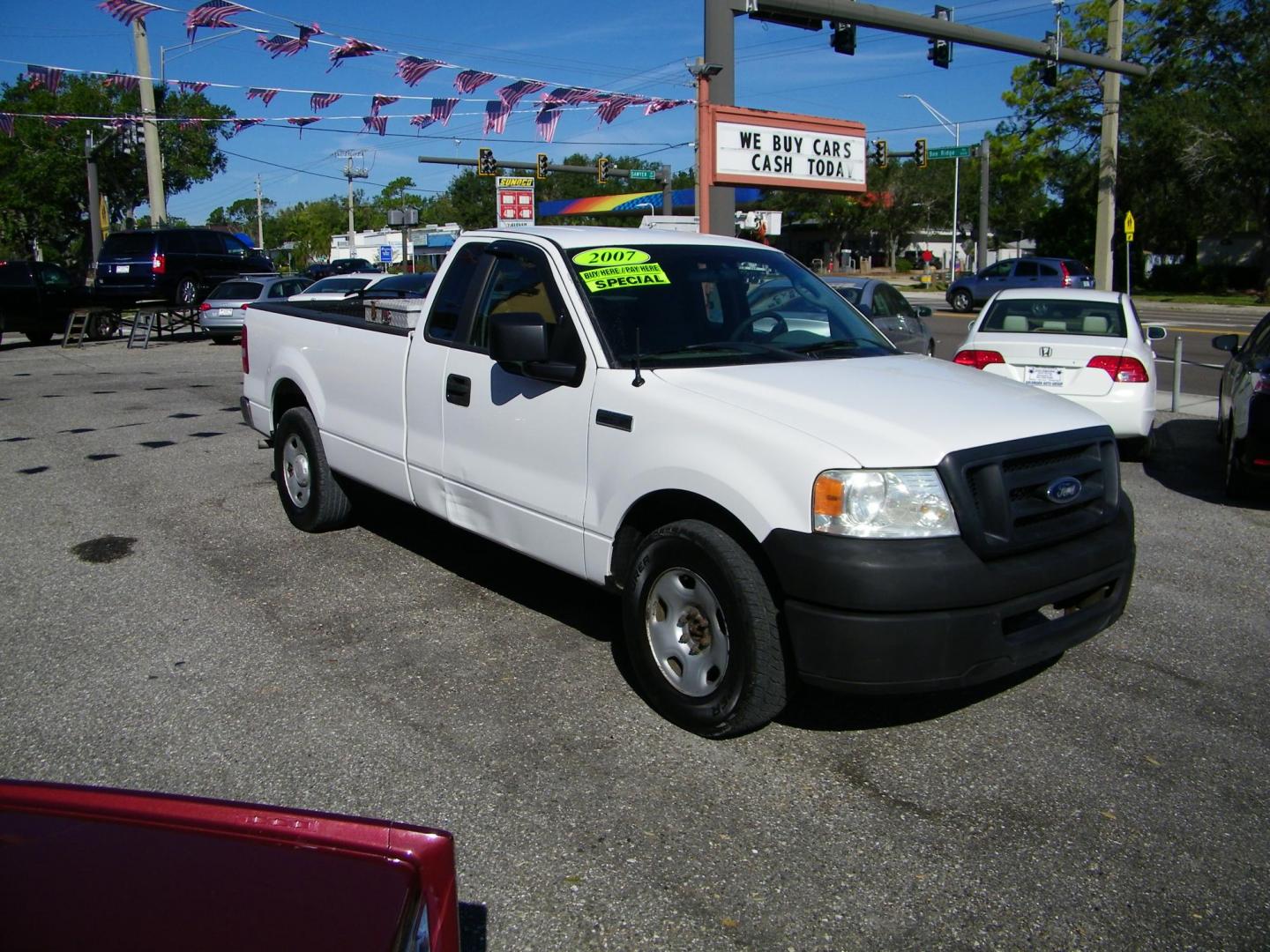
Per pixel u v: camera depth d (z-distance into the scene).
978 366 9.69
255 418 7.34
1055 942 2.94
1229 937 2.96
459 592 5.75
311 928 1.74
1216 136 41.50
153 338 24.39
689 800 3.65
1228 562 6.53
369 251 68.50
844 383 4.24
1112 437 4.25
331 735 4.09
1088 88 45.69
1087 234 50.84
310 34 12.16
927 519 3.60
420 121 14.80
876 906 3.09
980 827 3.51
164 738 4.07
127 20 11.65
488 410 4.99
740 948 2.91
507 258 5.12
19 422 11.37
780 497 3.69
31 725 4.18
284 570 6.12
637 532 4.39
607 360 4.44
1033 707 4.41
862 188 18.77
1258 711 4.39
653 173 33.50
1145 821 3.55
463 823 3.49
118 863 1.86
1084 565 3.91
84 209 42.44
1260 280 47.28
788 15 15.26
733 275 5.11
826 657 3.60
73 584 5.88
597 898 3.11
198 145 37.50
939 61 17.17
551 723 4.21
